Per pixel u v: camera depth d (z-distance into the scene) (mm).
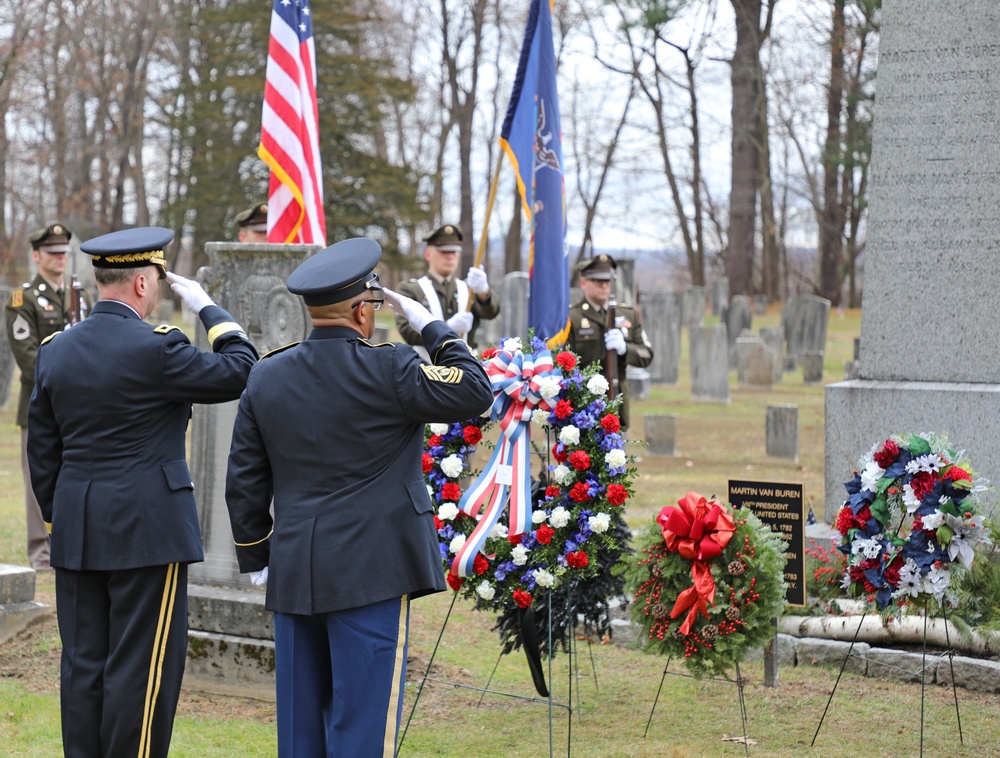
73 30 39219
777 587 4641
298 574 3451
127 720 3898
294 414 3510
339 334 3594
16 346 7684
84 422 3922
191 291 4211
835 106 32875
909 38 6648
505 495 4746
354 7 41469
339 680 3439
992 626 5504
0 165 39594
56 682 5543
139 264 4039
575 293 17594
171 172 46875
